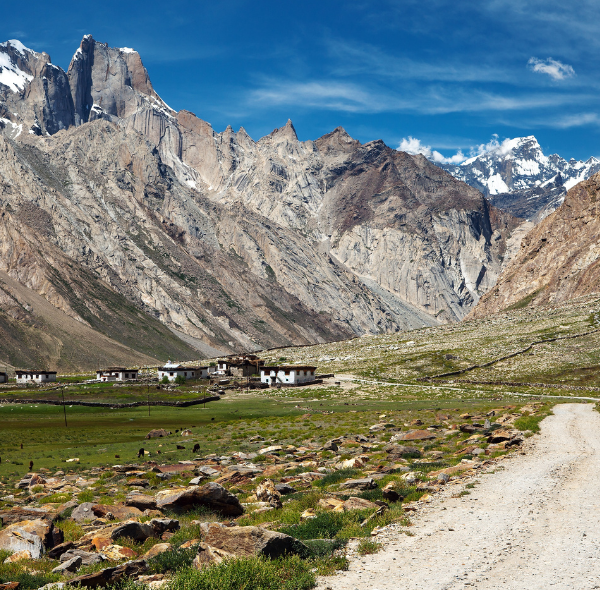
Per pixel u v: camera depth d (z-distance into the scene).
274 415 92.56
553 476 28.64
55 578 17.05
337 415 81.62
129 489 35.62
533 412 64.50
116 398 125.00
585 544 17.92
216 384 146.50
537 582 14.99
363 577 15.74
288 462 42.38
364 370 148.38
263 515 24.00
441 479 28.56
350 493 27.03
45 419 97.50
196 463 44.97
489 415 66.00
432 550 17.84
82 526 24.42
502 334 165.50
